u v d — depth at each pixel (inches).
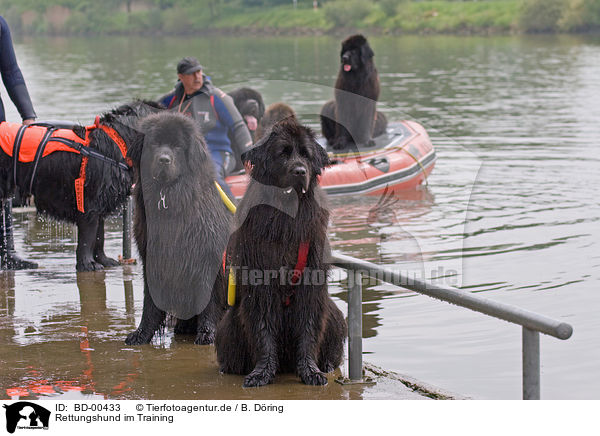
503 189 449.7
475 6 2412.6
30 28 3280.0
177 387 199.3
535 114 775.7
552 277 299.9
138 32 3117.6
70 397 192.2
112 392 195.3
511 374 216.4
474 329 250.5
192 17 3063.5
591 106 831.1
